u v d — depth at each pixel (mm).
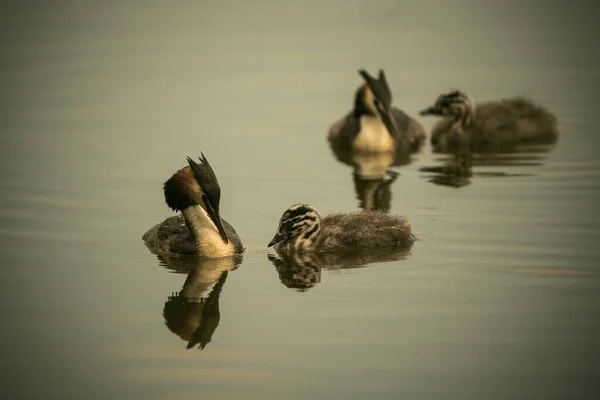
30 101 27578
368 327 12773
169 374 11656
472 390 11234
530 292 13766
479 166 21406
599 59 31594
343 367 11766
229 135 24234
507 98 26422
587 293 13672
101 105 27250
